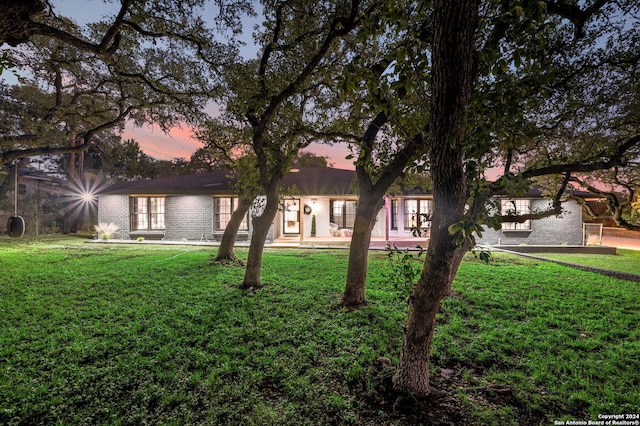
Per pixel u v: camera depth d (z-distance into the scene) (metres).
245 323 4.90
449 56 2.19
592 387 3.31
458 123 2.32
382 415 2.85
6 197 19.45
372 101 3.49
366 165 4.07
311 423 2.77
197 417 2.82
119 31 5.37
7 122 10.30
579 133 5.99
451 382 3.41
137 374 3.42
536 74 2.26
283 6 6.11
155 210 17.03
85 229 22.17
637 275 8.37
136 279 7.71
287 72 6.29
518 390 3.24
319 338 4.39
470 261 11.30
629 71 5.09
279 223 17.38
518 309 5.91
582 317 5.45
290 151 7.38
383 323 4.91
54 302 5.84
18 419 2.73
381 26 2.67
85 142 9.33
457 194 2.53
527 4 1.84
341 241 15.24
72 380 3.29
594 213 7.70
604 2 3.54
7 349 3.88
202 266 9.52
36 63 7.84
